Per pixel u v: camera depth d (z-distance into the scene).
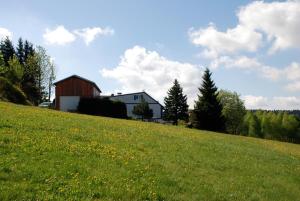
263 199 19.52
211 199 17.47
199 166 24.08
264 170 27.52
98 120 40.66
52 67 129.12
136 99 131.00
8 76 107.50
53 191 14.38
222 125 95.31
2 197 12.97
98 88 117.12
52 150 19.89
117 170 18.66
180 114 133.75
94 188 15.47
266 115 166.50
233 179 22.48
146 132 35.59
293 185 24.72
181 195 17.03
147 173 19.28
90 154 20.91
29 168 16.16
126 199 15.16
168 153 26.19
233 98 141.75
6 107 37.22
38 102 119.69
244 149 36.75
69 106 104.00
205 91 95.38
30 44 146.62
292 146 57.72
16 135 21.75
